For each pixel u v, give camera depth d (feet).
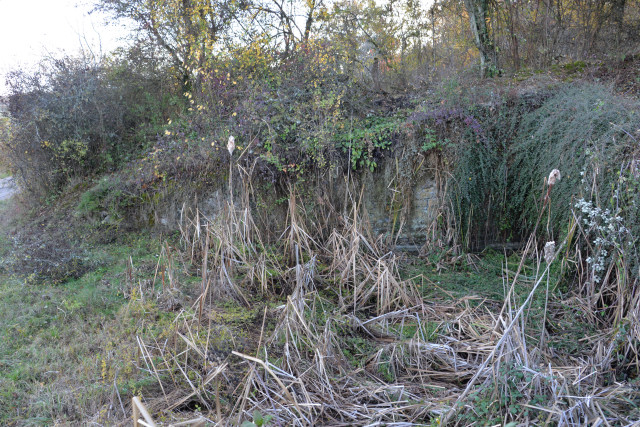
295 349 15.19
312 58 29.91
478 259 24.88
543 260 23.12
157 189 28.60
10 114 33.91
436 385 14.70
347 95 29.66
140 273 22.62
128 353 15.15
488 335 16.71
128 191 29.09
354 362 15.81
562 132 22.53
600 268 18.34
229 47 31.63
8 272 22.93
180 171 28.35
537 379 12.87
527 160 24.43
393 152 26.30
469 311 18.89
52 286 21.54
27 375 14.53
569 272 20.20
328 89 28.60
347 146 26.23
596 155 19.56
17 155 33.53
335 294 20.72
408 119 26.73
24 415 12.75
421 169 26.03
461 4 39.40
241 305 19.33
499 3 34.58
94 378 14.16
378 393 14.11
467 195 24.89
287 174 26.55
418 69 40.24
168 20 35.27
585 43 35.27
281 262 23.12
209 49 31.01
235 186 26.94
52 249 23.95
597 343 16.70
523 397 12.70
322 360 14.25
